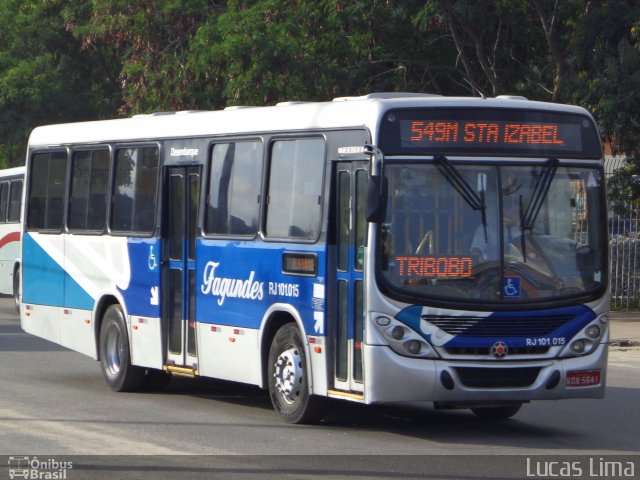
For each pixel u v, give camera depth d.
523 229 15.15
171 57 39.31
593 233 15.59
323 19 36.59
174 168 19.39
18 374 22.38
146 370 20.31
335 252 15.62
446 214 14.94
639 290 35.31
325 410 16.27
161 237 19.39
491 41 37.59
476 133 15.16
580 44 32.66
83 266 21.70
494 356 14.85
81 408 18.17
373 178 14.37
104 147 21.30
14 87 48.72
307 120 16.36
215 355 18.08
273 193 16.97
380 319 14.70
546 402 19.17
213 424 16.58
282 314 16.70
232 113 18.20
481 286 14.90
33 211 23.73
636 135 31.70
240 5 38.78
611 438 15.60
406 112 14.97
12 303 44.94
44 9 50.62
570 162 15.52
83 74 51.81
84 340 21.67
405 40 37.50
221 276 17.91
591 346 15.40
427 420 17.20
